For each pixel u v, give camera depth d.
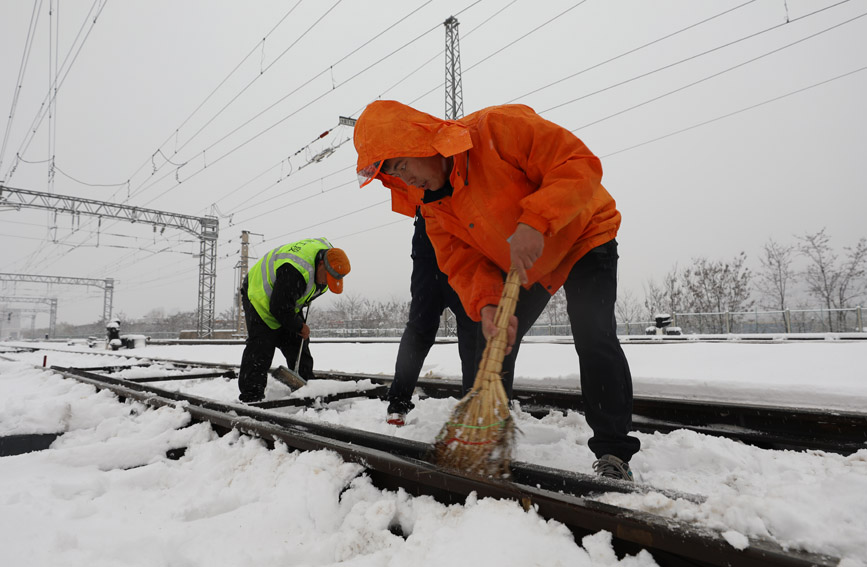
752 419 2.46
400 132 1.75
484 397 1.56
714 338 12.12
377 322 42.28
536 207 1.56
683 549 1.00
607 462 1.66
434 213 2.09
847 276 25.38
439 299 2.92
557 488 1.37
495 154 1.73
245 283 3.83
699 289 28.83
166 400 2.98
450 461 1.54
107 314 60.75
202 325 28.47
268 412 2.45
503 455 1.50
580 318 1.77
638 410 2.88
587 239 1.76
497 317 1.67
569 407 3.04
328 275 3.84
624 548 1.12
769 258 27.81
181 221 28.09
